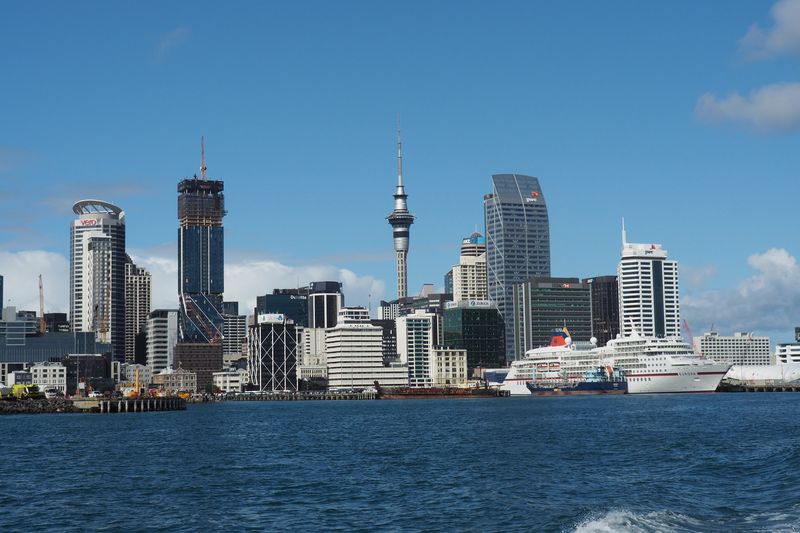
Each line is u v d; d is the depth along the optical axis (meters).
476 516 103.69
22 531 101.62
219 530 100.12
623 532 87.38
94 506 117.12
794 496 106.12
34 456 185.00
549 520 97.81
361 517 105.94
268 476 144.75
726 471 133.00
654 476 131.75
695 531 87.62
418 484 131.25
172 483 137.88
